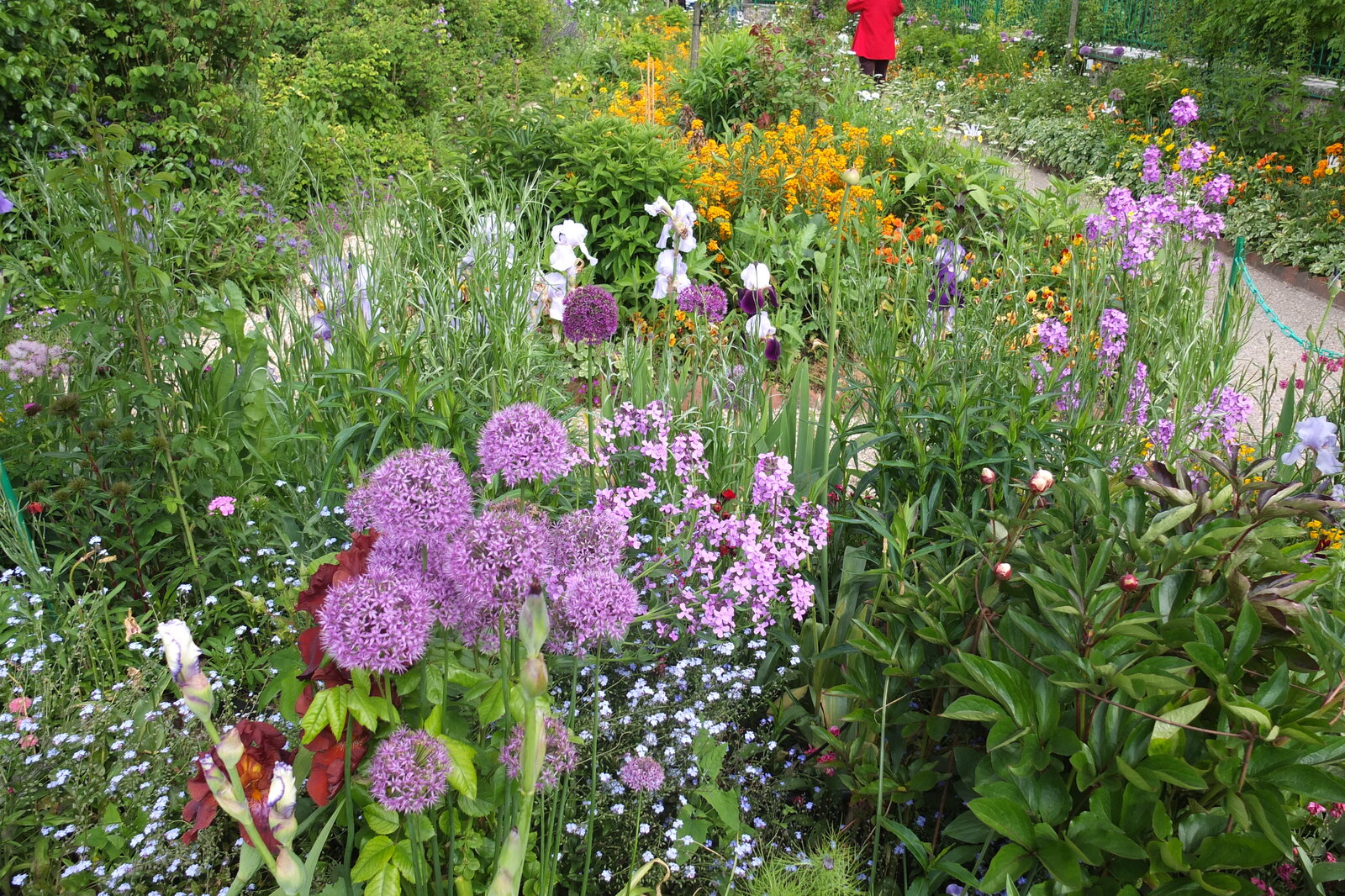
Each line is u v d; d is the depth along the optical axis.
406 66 11.37
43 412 3.48
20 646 2.85
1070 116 12.70
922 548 2.98
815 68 9.49
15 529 3.03
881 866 2.55
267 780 1.88
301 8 12.46
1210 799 2.10
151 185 3.31
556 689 2.66
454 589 1.78
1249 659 2.15
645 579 2.94
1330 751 1.98
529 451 1.82
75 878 2.21
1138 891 2.08
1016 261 5.13
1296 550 2.42
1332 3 9.60
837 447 3.42
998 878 2.00
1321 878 2.08
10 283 4.73
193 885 2.23
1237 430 4.21
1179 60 12.16
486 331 3.96
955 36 18.09
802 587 2.76
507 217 4.50
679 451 3.10
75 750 2.52
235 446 3.45
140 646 2.84
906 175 7.86
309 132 9.01
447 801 1.97
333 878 2.22
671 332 4.10
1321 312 7.16
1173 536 2.46
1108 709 2.15
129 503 3.20
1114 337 3.88
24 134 6.57
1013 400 3.25
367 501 1.93
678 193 6.31
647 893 2.22
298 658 2.17
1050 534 2.73
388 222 4.49
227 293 3.78
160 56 7.58
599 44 16.23
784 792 2.72
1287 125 9.66
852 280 4.88
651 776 2.09
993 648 2.41
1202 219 4.88
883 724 2.34
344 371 3.35
